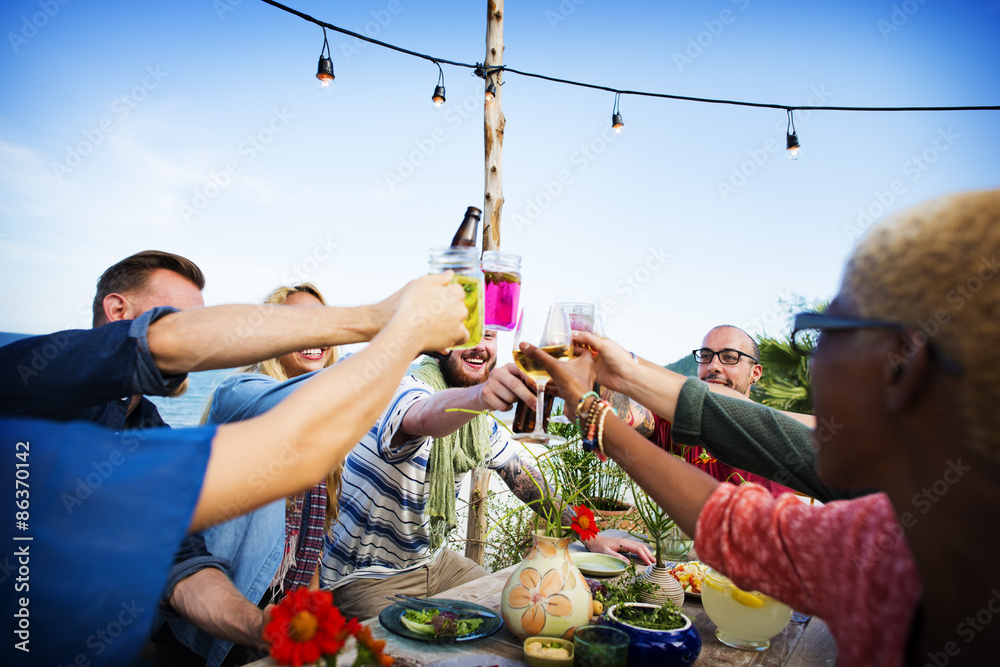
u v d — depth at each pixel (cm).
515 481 242
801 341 71
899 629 67
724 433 133
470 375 259
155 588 69
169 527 69
